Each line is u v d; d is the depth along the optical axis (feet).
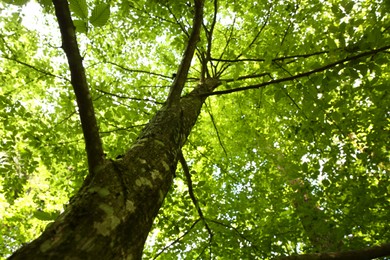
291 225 13.87
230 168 20.04
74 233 3.51
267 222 14.76
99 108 14.43
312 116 11.68
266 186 17.79
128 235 4.00
